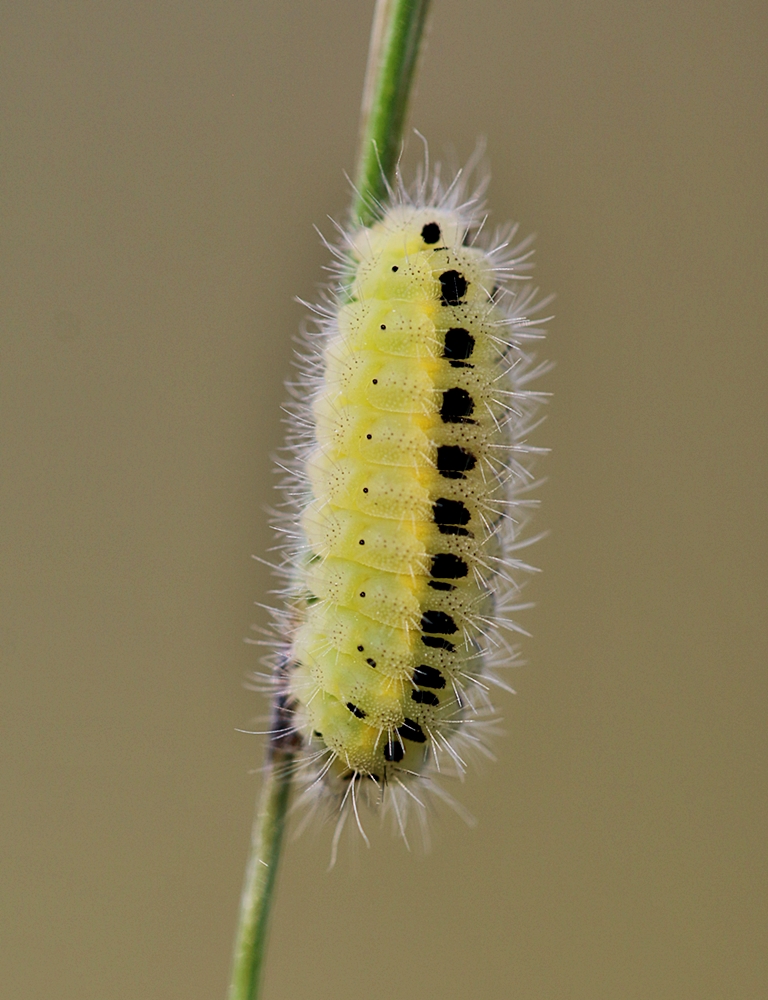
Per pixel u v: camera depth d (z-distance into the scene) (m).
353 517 0.17
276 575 0.18
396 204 0.17
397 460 0.17
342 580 0.17
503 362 0.17
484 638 0.18
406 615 0.17
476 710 0.18
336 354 0.17
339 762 0.18
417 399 0.17
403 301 0.17
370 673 0.17
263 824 0.17
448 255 0.17
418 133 0.18
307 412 0.18
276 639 0.18
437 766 0.18
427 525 0.17
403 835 0.18
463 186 0.18
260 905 0.17
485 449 0.17
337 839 0.18
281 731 0.17
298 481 0.18
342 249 0.18
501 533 0.18
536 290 0.18
